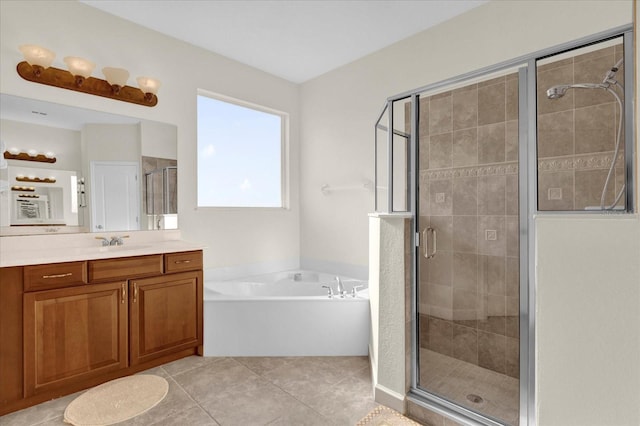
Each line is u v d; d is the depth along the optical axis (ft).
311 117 12.78
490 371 5.61
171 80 9.77
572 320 3.00
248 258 11.69
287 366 7.84
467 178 6.13
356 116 11.27
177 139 9.87
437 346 6.07
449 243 6.14
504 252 5.60
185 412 5.97
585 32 6.93
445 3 8.30
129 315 7.23
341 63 11.55
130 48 9.00
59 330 6.31
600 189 5.54
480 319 5.82
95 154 8.41
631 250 2.73
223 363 7.98
